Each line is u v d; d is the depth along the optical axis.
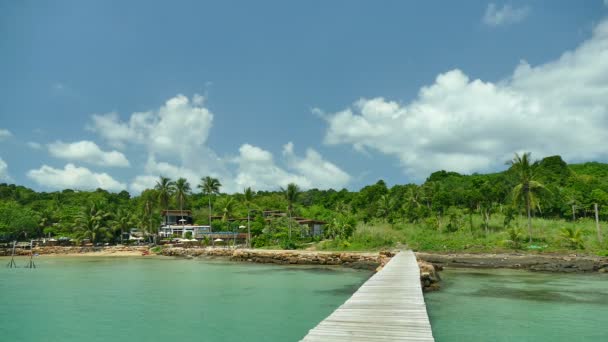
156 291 28.02
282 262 51.62
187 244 81.62
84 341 15.81
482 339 15.11
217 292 27.28
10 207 90.94
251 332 16.77
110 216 91.50
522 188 52.84
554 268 38.53
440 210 69.31
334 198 121.88
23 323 18.67
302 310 21.03
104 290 28.75
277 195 134.50
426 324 11.51
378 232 61.41
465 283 29.34
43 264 55.34
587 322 17.41
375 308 13.60
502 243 50.78
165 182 90.25
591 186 76.94
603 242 47.69
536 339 15.09
